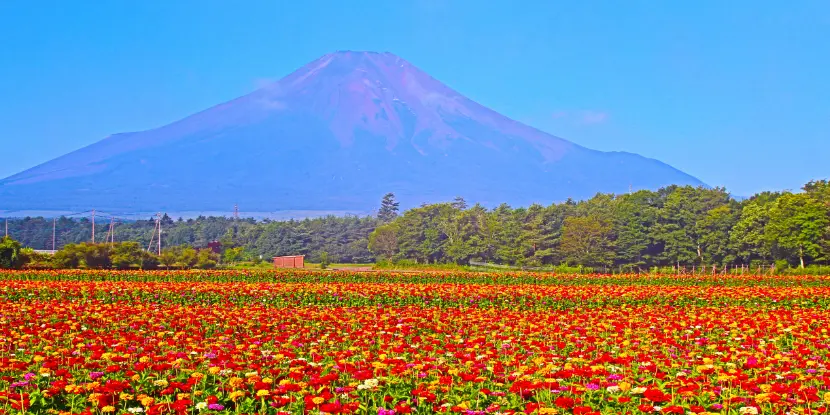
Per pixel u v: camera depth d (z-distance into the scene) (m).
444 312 29.97
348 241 145.75
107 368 15.36
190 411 13.41
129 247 77.94
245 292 38.00
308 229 147.50
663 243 99.31
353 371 15.61
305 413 12.99
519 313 30.89
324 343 20.81
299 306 34.34
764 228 87.69
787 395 13.73
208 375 15.48
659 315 28.05
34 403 13.67
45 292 37.91
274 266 97.94
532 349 19.80
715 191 109.50
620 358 16.58
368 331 22.72
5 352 18.89
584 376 15.12
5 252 68.56
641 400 13.65
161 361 16.50
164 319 25.73
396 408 12.96
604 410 13.55
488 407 13.12
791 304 35.69
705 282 53.62
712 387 14.37
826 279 53.38
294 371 15.05
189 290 38.44
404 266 94.81
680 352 19.89
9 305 30.69
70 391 13.52
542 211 119.00
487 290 39.19
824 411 13.30
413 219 124.94
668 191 111.75
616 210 103.06
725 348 19.92
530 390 13.67
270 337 21.75
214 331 23.88
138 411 13.14
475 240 111.31
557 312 31.56
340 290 38.97
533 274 62.12
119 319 25.73
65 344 20.17
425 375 15.45
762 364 17.02
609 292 38.38
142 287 40.69
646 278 55.81
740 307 33.34
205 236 165.88
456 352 19.22
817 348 20.58
